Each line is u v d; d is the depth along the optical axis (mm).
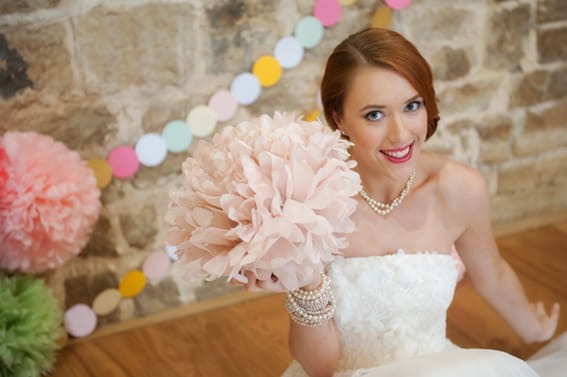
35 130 2229
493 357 1367
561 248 2984
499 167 3105
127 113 2334
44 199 2021
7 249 2043
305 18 2471
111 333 2510
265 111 2553
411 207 1571
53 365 2328
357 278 1482
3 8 2064
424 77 1353
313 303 1361
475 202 1602
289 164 1085
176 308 2639
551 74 3027
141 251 2520
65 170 2070
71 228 2088
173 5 2268
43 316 2174
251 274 1141
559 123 3139
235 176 1090
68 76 2211
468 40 2812
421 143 1418
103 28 2203
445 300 1548
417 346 1514
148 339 2467
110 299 2496
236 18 2377
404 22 2676
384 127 1380
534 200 3242
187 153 2465
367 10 2578
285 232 1042
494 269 1745
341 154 1162
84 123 2283
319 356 1460
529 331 1919
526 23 2881
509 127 3041
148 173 2432
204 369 2285
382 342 1507
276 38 2469
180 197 1145
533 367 1626
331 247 1132
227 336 2467
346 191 1122
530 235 3117
